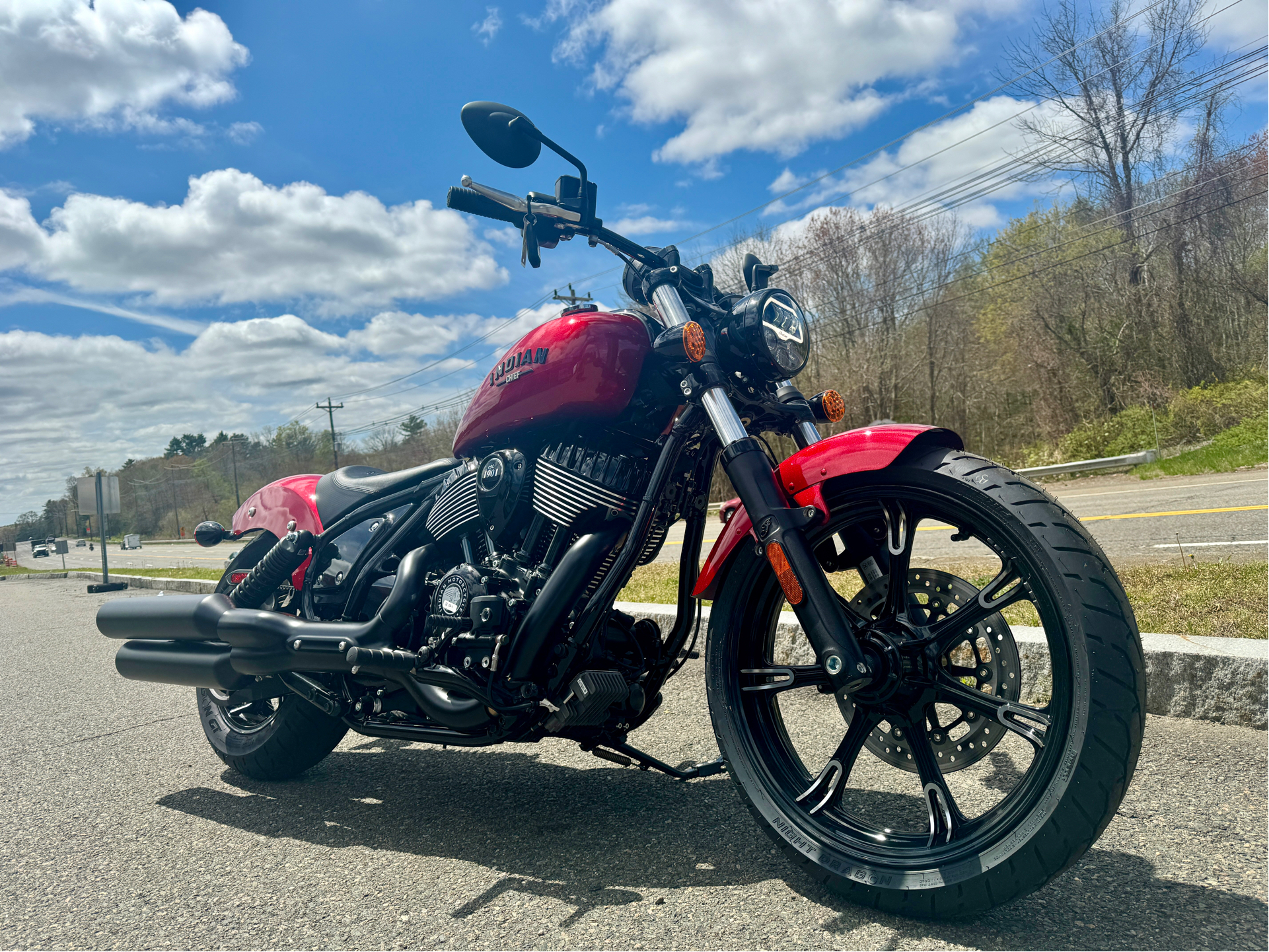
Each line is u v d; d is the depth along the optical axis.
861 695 1.83
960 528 1.82
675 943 1.67
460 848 2.26
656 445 2.30
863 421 29.89
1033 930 1.63
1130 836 2.02
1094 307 25.20
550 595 2.11
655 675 2.42
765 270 2.46
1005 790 2.36
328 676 2.62
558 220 2.24
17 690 5.19
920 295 29.72
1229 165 22.53
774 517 1.87
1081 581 1.56
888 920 1.70
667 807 2.49
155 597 3.02
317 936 1.80
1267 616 3.42
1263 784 2.28
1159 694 2.95
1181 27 22.11
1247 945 1.52
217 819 2.65
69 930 1.90
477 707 2.17
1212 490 11.67
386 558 2.67
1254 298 22.73
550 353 2.25
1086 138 24.06
